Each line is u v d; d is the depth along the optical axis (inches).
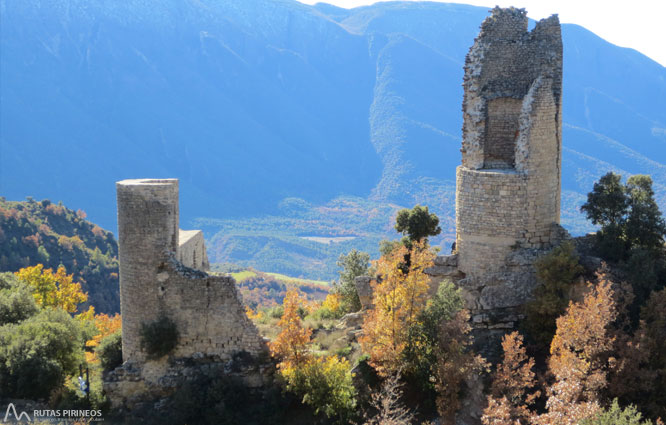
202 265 1726.1
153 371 1310.3
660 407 1048.8
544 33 1363.2
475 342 1269.7
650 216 1314.0
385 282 1262.3
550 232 1342.3
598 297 1114.7
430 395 1187.3
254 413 1263.5
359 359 1273.4
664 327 1147.3
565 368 1035.3
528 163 1302.9
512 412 1048.2
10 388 1363.2
